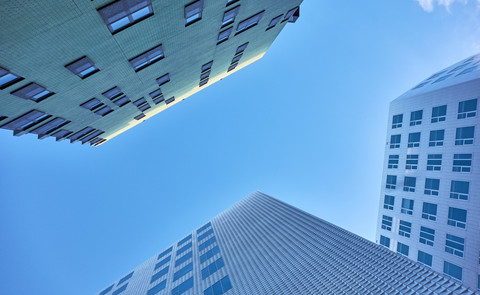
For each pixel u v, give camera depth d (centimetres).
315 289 1830
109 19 1262
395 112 3938
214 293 2409
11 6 907
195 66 2678
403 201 3566
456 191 2853
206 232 4850
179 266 3775
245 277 2419
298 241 2642
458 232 2739
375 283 1678
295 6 2588
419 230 3225
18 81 1350
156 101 3147
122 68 1831
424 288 1495
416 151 3469
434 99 3272
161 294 3069
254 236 3356
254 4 2020
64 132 2514
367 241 2192
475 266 2497
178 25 1695
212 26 2002
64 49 1290
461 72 3350
